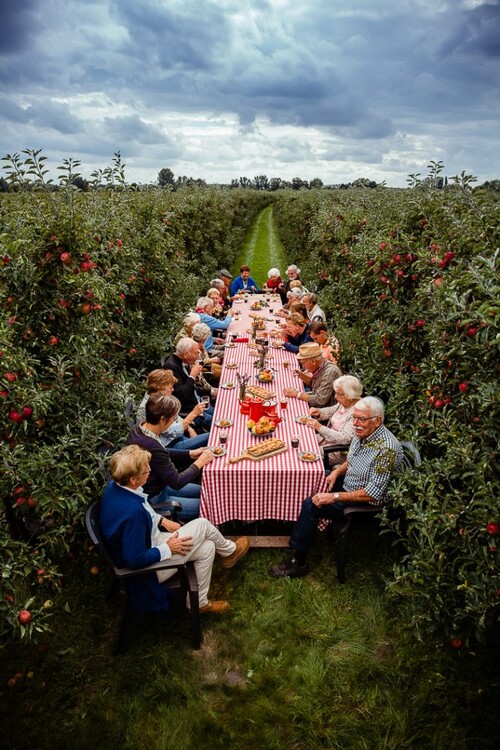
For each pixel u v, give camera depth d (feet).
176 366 18.24
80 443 12.26
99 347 15.28
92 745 9.13
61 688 10.16
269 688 10.12
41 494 10.55
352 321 24.77
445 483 12.15
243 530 14.75
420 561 9.96
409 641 11.06
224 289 33.22
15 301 12.57
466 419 11.42
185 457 14.07
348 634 11.33
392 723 9.42
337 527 12.70
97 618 11.77
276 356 21.81
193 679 10.33
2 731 9.34
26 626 9.06
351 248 24.85
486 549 9.17
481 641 9.02
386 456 11.95
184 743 9.09
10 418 10.40
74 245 12.89
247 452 13.21
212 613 11.91
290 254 64.95
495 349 9.20
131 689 10.15
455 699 9.82
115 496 10.33
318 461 13.03
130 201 25.57
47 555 12.60
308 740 9.16
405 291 16.33
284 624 11.64
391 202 26.99
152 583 10.41
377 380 18.19
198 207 45.85
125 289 19.86
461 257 13.42
